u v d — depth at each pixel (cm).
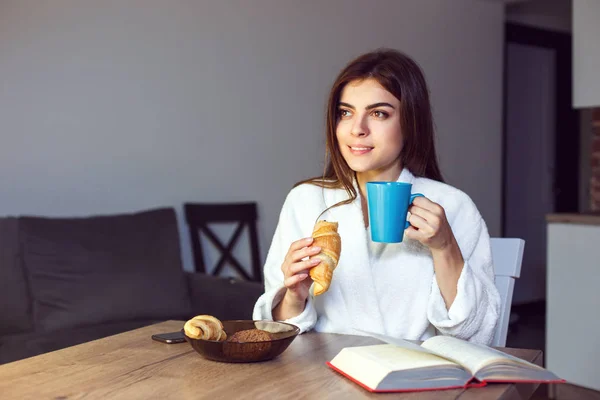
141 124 336
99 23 320
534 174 562
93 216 291
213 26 358
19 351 231
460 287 124
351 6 419
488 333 127
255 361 108
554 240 330
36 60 303
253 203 371
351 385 97
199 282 301
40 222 274
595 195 467
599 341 314
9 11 295
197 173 356
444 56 474
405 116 133
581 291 320
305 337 126
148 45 336
